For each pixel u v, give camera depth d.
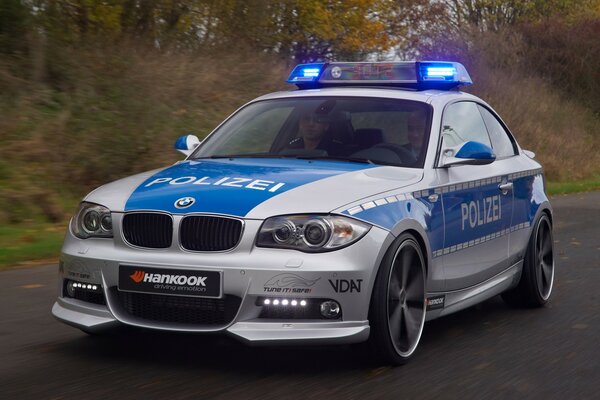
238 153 6.67
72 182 13.63
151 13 20.38
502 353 6.07
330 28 26.42
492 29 36.41
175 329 5.22
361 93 6.88
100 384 5.05
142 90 17.48
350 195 5.42
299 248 5.16
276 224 5.18
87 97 16.03
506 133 7.99
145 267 5.24
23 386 4.99
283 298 5.12
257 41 23.55
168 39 20.91
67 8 18.30
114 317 5.34
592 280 9.28
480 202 6.75
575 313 7.59
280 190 5.41
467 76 7.55
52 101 15.62
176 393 4.89
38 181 13.01
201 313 5.25
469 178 6.62
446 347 6.21
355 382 5.21
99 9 18.83
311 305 5.16
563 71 35.72
